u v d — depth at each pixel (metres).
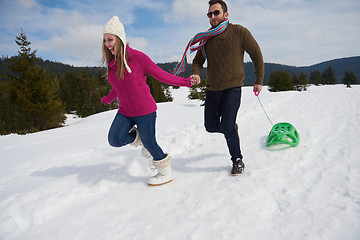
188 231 1.67
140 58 2.17
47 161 3.73
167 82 2.29
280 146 3.35
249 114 6.34
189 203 2.07
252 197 2.05
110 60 2.25
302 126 4.35
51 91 22.02
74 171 3.05
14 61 20.70
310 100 8.33
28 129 21.25
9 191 2.50
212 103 2.69
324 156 2.77
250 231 1.61
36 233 1.79
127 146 4.21
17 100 20.47
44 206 2.07
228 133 2.53
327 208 1.76
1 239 1.69
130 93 2.21
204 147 3.86
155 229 1.74
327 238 1.46
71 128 8.95
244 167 2.67
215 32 2.45
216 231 1.64
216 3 2.48
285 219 1.70
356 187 1.99
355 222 1.56
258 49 2.44
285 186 2.19
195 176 2.67
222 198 2.09
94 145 4.91
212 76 2.58
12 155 4.56
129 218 1.93
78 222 1.92
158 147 2.49
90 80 42.81
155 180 2.51
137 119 2.32
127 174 2.91
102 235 1.72
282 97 9.95
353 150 2.81
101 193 2.48
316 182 2.19
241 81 2.52
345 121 4.40
